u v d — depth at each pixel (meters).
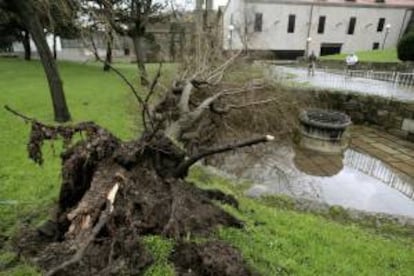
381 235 5.02
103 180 3.10
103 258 2.70
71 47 26.89
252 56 11.70
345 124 10.84
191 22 11.71
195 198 3.68
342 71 19.59
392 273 3.75
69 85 13.68
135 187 3.14
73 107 10.23
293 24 32.19
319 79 16.80
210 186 5.66
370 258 4.00
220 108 7.36
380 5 32.94
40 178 5.20
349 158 10.39
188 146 5.65
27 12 7.85
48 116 8.95
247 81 9.70
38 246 3.10
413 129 11.71
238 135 9.02
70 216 3.04
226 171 8.15
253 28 25.48
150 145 3.41
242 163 8.96
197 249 2.89
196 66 9.06
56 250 2.83
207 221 3.48
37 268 2.73
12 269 2.83
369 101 13.27
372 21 33.53
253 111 9.51
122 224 2.88
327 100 14.04
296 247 3.87
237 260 2.87
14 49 30.66
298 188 8.17
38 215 3.95
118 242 2.77
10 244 3.24
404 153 10.83
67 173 3.34
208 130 8.09
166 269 2.78
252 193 6.11
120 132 8.11
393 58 21.02
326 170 9.49
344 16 32.88
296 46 32.91
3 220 3.91
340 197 7.89
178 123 5.37
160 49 12.05
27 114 9.07
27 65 19.14
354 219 5.52
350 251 4.09
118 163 3.23
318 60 24.06
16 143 6.74
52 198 4.39
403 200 7.85
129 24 14.53
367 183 8.72
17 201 4.39
